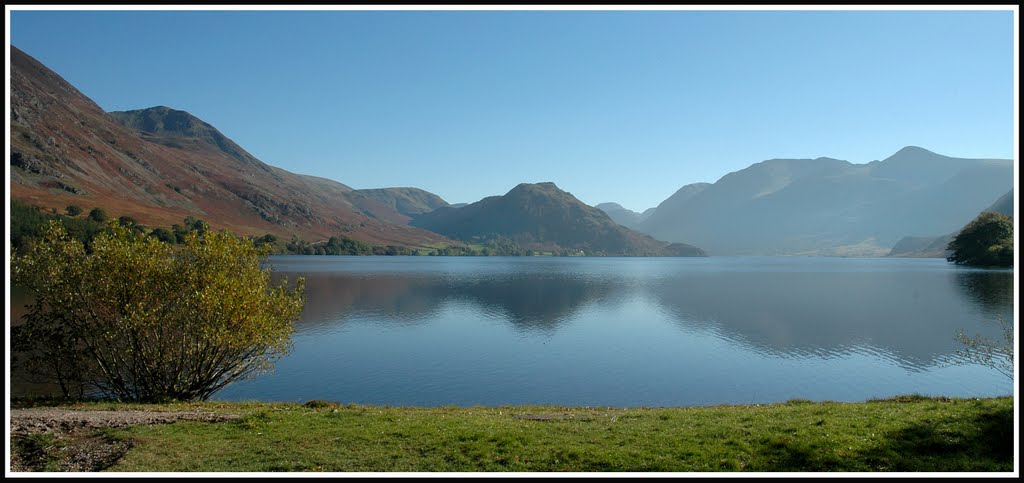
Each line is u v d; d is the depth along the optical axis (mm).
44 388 35312
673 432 19578
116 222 29312
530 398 42438
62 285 28375
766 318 87188
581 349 61688
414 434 19812
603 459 17000
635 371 51312
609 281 177250
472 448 18312
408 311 94062
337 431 20344
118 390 30188
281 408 26875
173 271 29516
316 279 161250
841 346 63344
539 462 17078
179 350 30500
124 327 28453
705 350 61438
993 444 16594
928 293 120812
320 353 58344
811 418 20406
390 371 50469
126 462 17203
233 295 28969
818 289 142625
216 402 29438
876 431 18156
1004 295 112875
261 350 32719
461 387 45406
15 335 28547
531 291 136500
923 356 57531
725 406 28312
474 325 78875
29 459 17406
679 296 125000
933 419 18703
